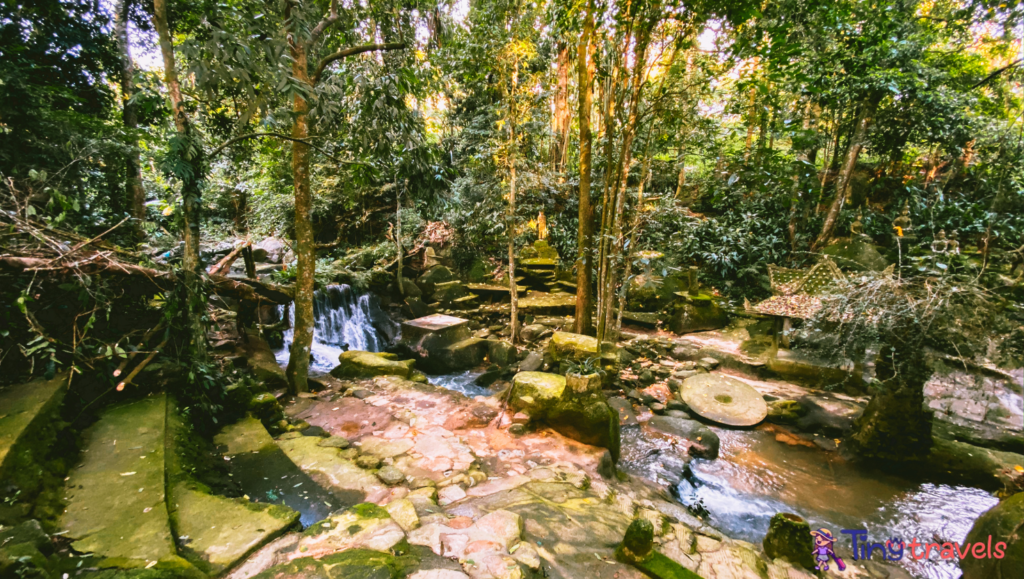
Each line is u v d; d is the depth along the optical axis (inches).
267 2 148.8
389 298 364.2
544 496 118.1
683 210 319.6
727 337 304.8
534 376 176.4
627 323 341.7
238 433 144.8
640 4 179.6
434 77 233.8
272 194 355.3
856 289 156.8
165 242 232.4
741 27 189.6
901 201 369.1
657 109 221.0
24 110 148.1
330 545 86.1
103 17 219.6
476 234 406.0
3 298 110.7
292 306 288.5
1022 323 132.7
